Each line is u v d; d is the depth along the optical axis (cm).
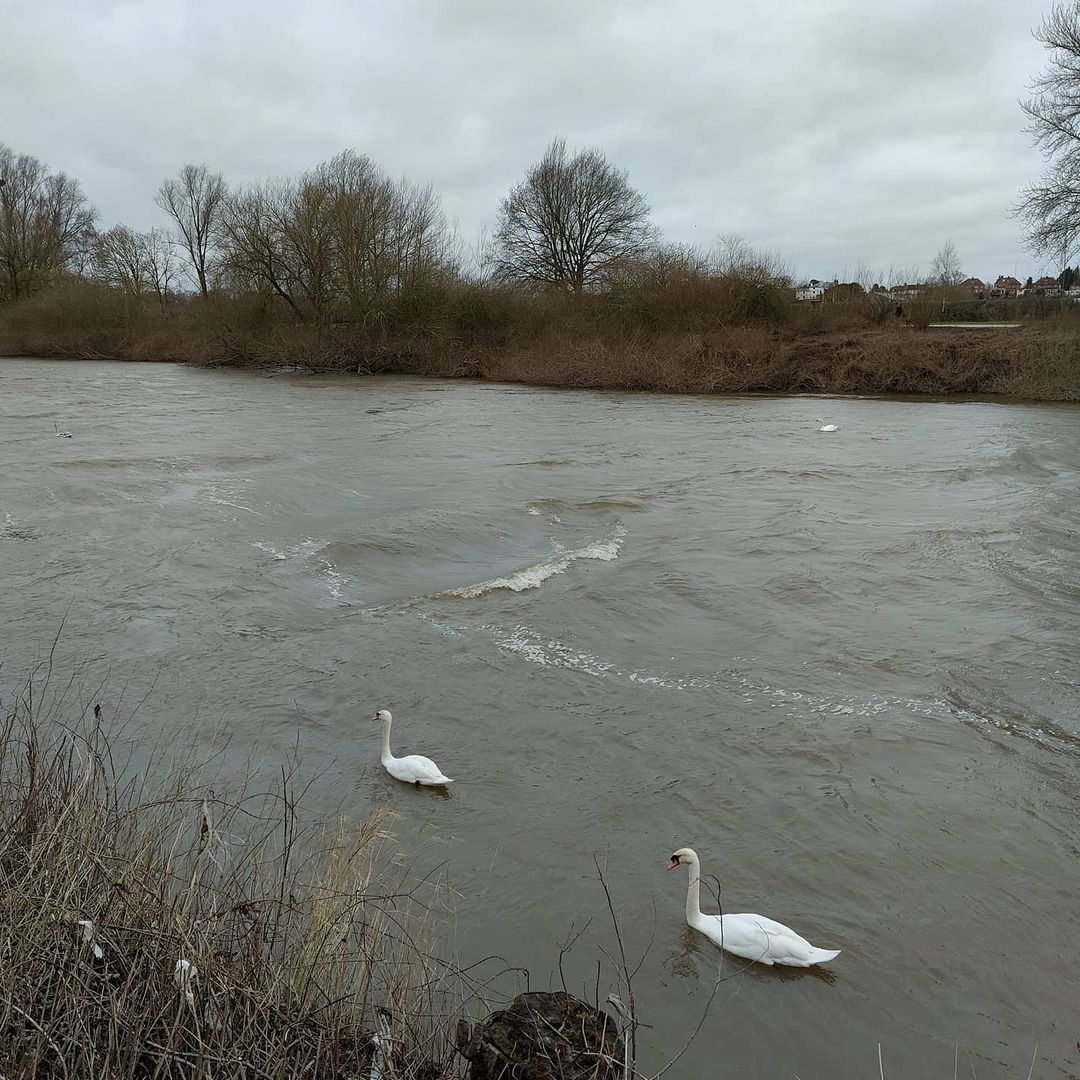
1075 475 2105
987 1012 561
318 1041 404
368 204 4838
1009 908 653
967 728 907
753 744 873
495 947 594
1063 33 3625
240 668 1010
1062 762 847
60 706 899
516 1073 421
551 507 1741
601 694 973
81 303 6081
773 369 3978
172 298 6656
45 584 1237
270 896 504
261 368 4972
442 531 1534
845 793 793
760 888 671
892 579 1338
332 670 1013
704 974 583
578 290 5191
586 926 624
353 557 1400
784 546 1500
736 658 1070
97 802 550
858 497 1870
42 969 398
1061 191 3700
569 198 5788
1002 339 3953
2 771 593
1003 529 1597
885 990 577
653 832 736
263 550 1404
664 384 4019
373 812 745
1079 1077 513
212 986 404
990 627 1159
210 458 2106
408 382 4331
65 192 7956
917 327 4609
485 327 4856
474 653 1069
